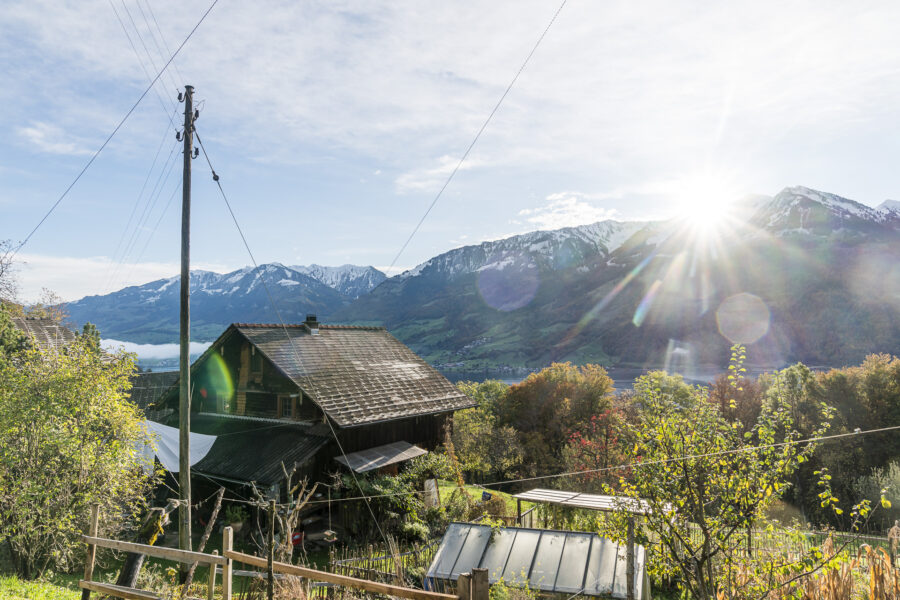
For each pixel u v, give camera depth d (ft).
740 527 29.55
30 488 44.32
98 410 51.31
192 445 77.71
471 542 47.14
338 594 36.27
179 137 50.19
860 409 162.20
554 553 44.42
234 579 49.01
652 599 52.21
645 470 31.55
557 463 152.56
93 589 27.32
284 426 79.00
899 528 33.60
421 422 90.17
